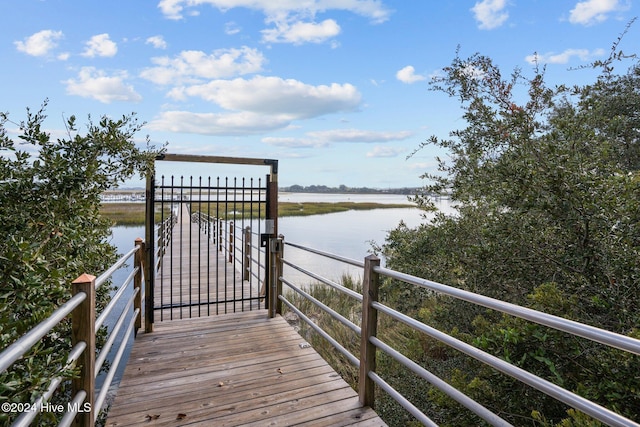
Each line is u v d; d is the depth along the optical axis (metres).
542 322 1.14
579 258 2.37
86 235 2.40
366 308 2.24
